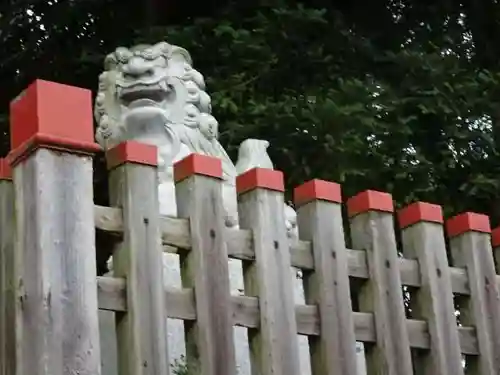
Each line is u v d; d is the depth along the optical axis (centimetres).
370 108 661
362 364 387
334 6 779
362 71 724
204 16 751
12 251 270
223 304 274
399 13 802
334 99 661
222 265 278
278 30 702
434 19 802
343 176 630
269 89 698
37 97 258
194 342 267
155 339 257
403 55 715
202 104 478
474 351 332
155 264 265
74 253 251
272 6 723
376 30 791
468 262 345
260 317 282
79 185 257
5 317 265
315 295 298
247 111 659
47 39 741
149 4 745
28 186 255
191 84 473
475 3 796
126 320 257
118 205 268
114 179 272
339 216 310
